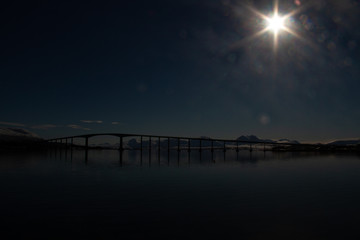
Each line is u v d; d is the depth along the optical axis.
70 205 20.59
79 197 23.73
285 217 17.09
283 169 53.91
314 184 31.61
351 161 82.88
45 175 42.09
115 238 13.43
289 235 13.81
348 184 31.59
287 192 26.11
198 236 13.68
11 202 21.70
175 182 33.84
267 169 54.00
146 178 38.44
